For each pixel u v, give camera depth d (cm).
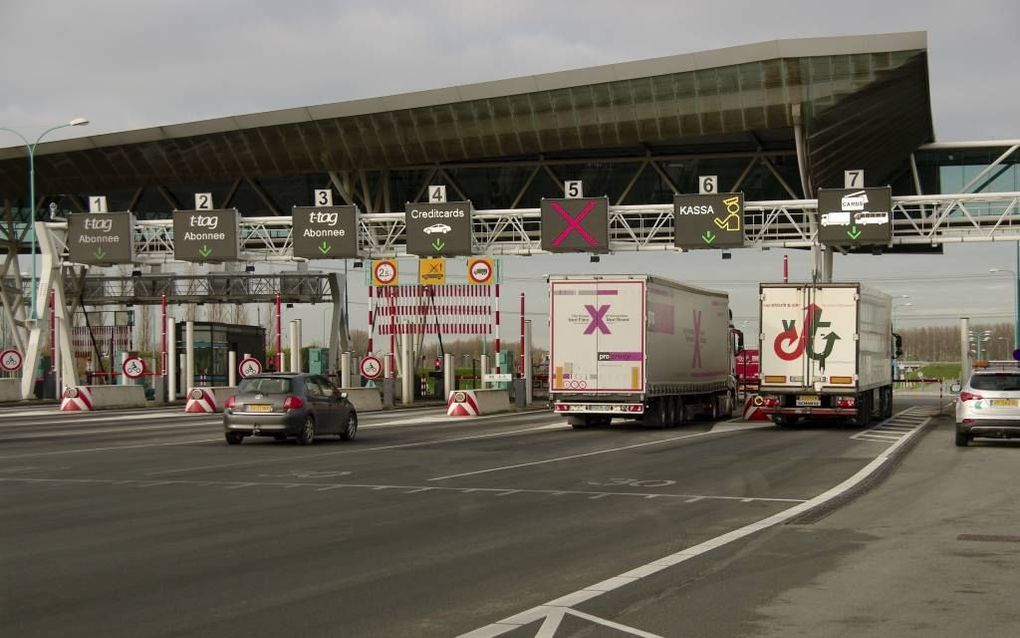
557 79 4784
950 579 902
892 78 4400
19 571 936
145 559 997
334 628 727
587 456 2195
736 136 5075
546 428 3209
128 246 4544
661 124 4838
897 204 4100
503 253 4403
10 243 5997
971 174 5062
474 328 4525
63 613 772
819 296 3062
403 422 3584
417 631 718
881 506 1402
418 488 1597
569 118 4891
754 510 1357
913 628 729
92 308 7912
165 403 4872
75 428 3125
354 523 1234
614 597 827
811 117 4594
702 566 962
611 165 5459
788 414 3092
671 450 2359
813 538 1126
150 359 7144
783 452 2306
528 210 4328
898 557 1011
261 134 5141
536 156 5400
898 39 4297
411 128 5022
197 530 1177
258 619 754
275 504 1405
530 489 1589
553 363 3022
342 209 4362
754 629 725
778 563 978
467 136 5025
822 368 3053
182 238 4447
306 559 998
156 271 7500
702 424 3469
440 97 4891
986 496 1516
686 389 3359
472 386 6025
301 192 5775
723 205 4075
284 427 2438
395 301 4722
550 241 4209
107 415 3938
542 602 811
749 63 4531
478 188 5569
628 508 1374
